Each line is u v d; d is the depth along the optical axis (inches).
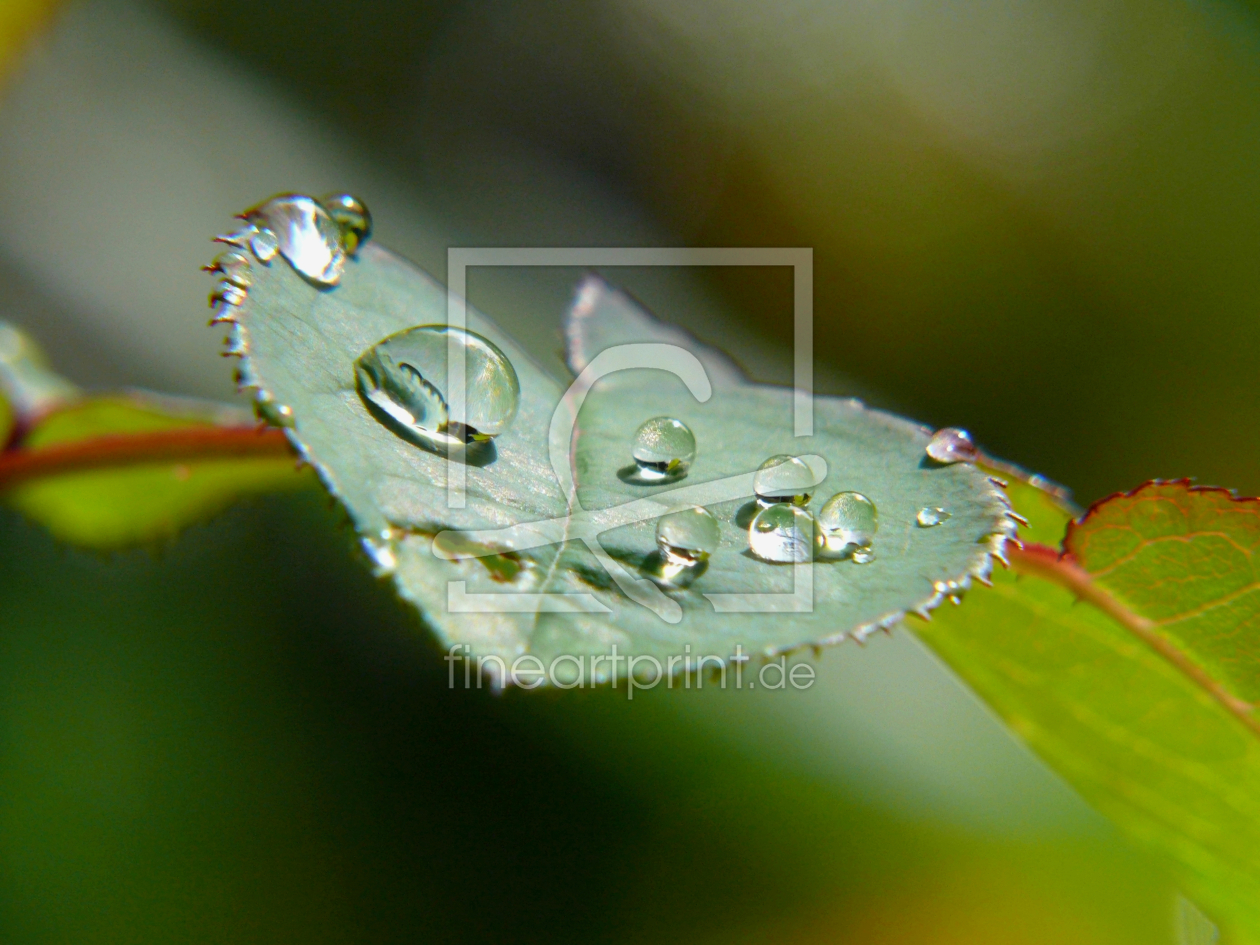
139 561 7.4
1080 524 5.0
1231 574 4.9
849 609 4.6
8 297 8.5
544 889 6.6
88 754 6.5
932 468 4.9
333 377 4.7
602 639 4.5
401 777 6.9
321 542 7.9
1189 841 5.3
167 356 8.9
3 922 6.0
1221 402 10.9
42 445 5.6
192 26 11.1
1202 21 11.1
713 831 7.1
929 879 7.1
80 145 9.7
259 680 7.2
